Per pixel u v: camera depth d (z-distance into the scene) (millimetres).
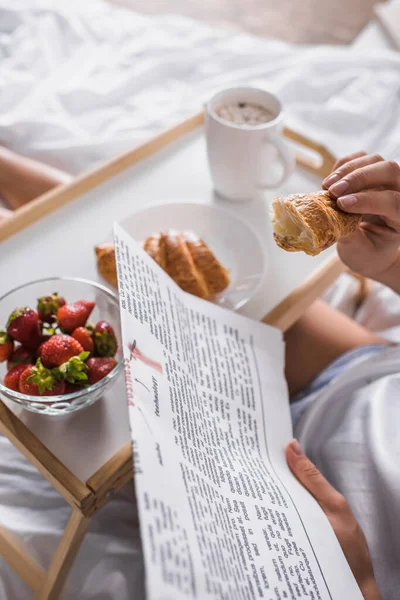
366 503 643
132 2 2689
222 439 548
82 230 812
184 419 497
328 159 970
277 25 2686
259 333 688
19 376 559
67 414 594
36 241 784
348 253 700
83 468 558
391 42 1715
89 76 1397
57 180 1097
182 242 723
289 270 792
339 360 858
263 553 473
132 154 929
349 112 1401
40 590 673
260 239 791
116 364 578
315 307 980
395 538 616
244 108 849
